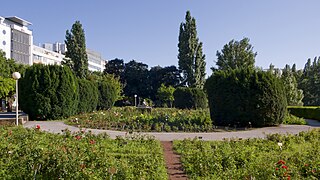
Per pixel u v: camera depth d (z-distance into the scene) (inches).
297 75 1775.3
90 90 995.9
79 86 930.7
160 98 1836.9
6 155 233.5
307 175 219.0
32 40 2458.2
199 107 1274.6
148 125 573.3
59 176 189.6
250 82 627.8
